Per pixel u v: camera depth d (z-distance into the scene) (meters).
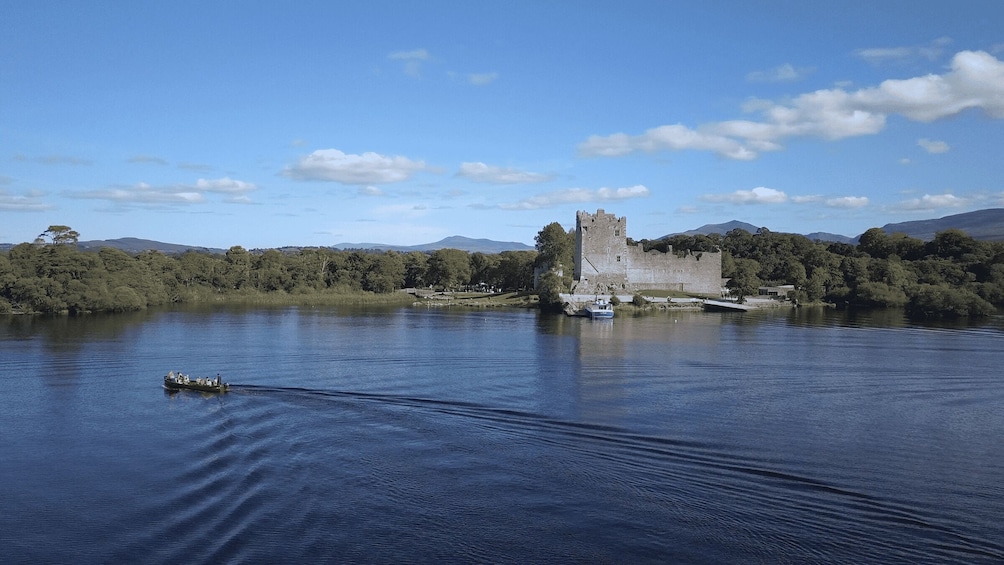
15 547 36.03
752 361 88.50
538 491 42.66
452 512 39.75
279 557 34.66
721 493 42.25
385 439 52.69
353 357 90.69
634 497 41.81
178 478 44.81
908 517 38.97
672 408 61.97
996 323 145.50
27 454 49.66
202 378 73.56
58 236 178.50
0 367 82.12
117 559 34.72
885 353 96.75
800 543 36.09
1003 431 55.16
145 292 182.75
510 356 92.12
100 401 64.69
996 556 34.78
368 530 37.56
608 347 102.19
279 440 52.41
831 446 51.03
